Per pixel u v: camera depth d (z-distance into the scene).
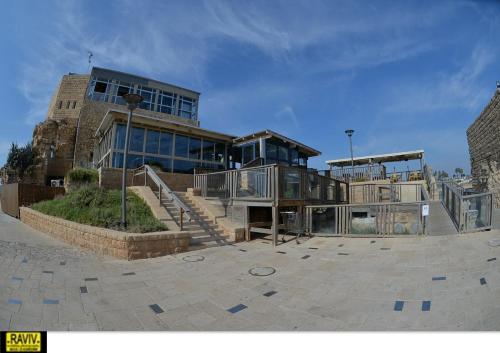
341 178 18.61
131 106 8.00
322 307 3.73
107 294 4.27
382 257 5.81
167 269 5.64
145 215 8.72
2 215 14.27
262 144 15.82
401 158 23.38
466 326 2.93
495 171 14.02
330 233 8.68
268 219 10.45
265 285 4.66
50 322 3.30
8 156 24.67
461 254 5.36
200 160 16.11
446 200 10.35
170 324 3.38
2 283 4.23
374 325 3.16
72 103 29.48
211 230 8.77
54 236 8.99
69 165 26.28
